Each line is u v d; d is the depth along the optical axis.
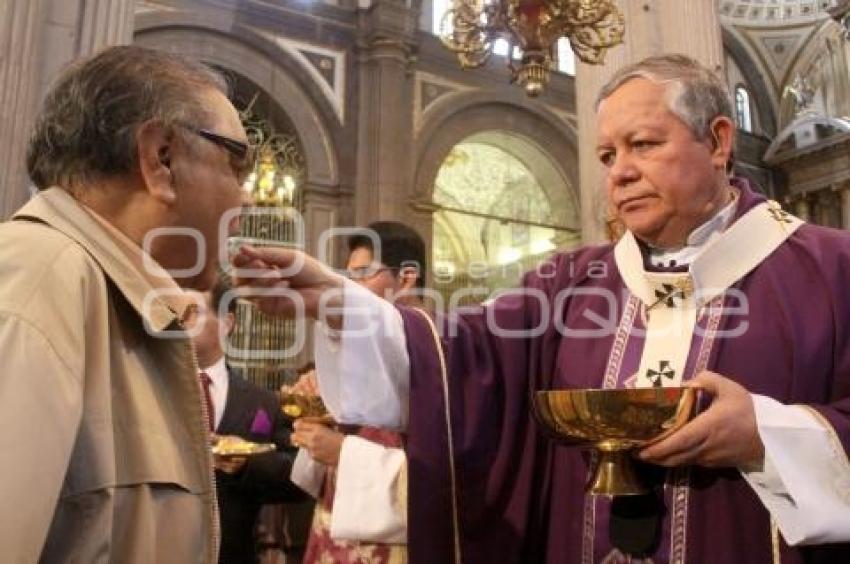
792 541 1.19
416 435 1.48
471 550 1.50
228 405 2.96
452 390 1.54
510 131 15.76
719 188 1.47
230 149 1.21
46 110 1.17
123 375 1.09
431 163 14.33
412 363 1.51
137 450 1.06
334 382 1.48
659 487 1.38
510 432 1.59
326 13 13.75
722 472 1.33
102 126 1.12
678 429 1.17
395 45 13.91
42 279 0.97
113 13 4.93
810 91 19.97
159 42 12.19
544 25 5.91
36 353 0.90
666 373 1.46
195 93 1.19
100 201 1.15
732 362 1.42
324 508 2.32
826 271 1.44
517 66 6.30
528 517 1.56
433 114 14.54
